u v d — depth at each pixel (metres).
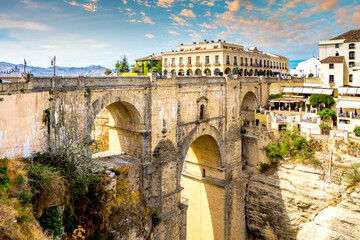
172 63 94.75
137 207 30.58
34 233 17.22
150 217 32.69
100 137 43.34
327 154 48.97
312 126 53.12
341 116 54.06
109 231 26.23
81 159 25.30
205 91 43.19
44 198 20.27
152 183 35.03
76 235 22.70
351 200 43.84
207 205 50.84
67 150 24.34
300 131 53.16
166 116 36.31
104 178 27.03
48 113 23.66
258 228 53.28
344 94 61.75
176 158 38.16
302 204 48.28
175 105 37.62
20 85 21.19
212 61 86.00
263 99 61.81
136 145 34.38
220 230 49.16
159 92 35.00
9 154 20.69
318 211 47.16
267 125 55.28
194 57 89.69
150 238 32.44
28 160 21.80
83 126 26.91
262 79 60.59
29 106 22.03
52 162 23.45
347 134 48.00
